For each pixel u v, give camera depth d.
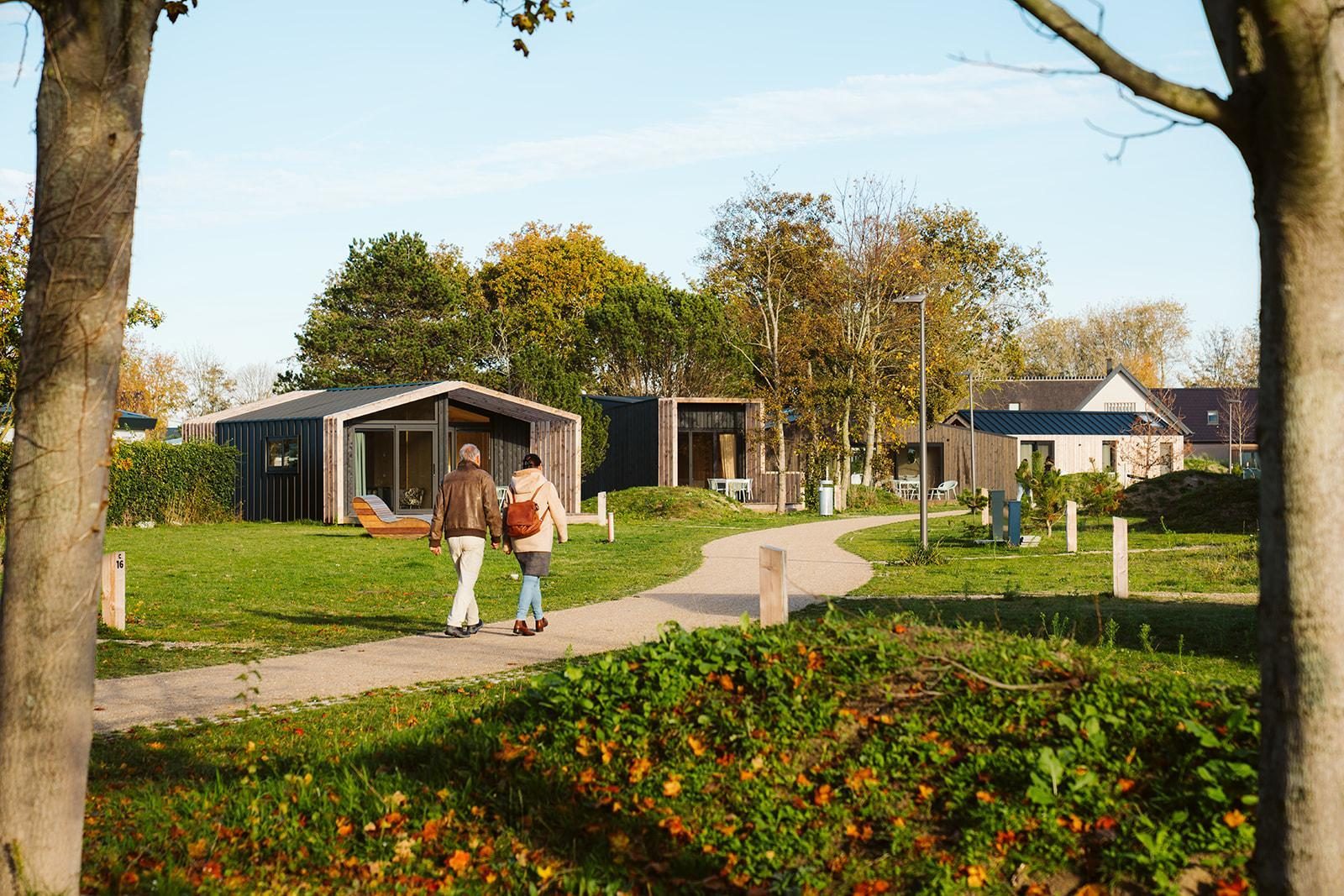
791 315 45.38
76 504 4.36
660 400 42.69
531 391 42.94
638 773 6.05
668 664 7.04
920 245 47.00
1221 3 3.65
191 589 17.00
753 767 5.96
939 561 20.73
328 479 33.19
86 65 4.30
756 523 35.28
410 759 6.67
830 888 5.06
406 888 5.14
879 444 50.34
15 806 4.28
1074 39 3.51
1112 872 4.86
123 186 4.39
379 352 56.50
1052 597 14.49
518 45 7.15
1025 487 29.45
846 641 7.02
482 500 12.83
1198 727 5.50
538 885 5.20
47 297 4.32
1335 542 3.44
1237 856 4.80
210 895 4.95
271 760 7.03
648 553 23.70
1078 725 5.81
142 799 6.14
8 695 4.31
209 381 83.88
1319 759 3.43
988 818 5.26
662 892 5.12
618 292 57.69
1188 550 21.98
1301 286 3.46
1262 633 3.58
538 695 7.09
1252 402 79.25
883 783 5.70
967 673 6.27
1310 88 3.29
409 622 13.96
